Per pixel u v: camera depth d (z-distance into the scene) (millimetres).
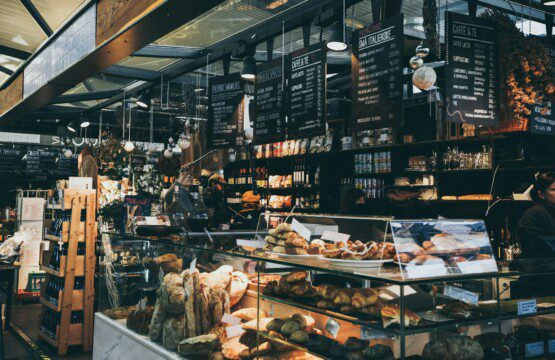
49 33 4992
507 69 3592
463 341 2010
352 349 2137
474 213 5320
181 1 3105
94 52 4109
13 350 5297
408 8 5098
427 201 5543
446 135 5523
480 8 5105
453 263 2045
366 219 2412
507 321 2154
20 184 13227
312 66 4512
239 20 5145
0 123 7867
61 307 5137
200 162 7043
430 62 5586
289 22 4699
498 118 3619
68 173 13477
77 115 9875
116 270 4109
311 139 7324
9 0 4422
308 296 2396
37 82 5531
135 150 9945
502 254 4906
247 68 5164
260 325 2688
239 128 5629
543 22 4922
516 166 4824
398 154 6312
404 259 1964
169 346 3096
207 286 3092
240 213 7609
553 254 3109
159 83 7117
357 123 3848
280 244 2656
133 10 3486
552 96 3693
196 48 5895
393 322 1922
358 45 3863
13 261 6031
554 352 2182
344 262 2174
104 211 5086
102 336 3920
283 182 7727
